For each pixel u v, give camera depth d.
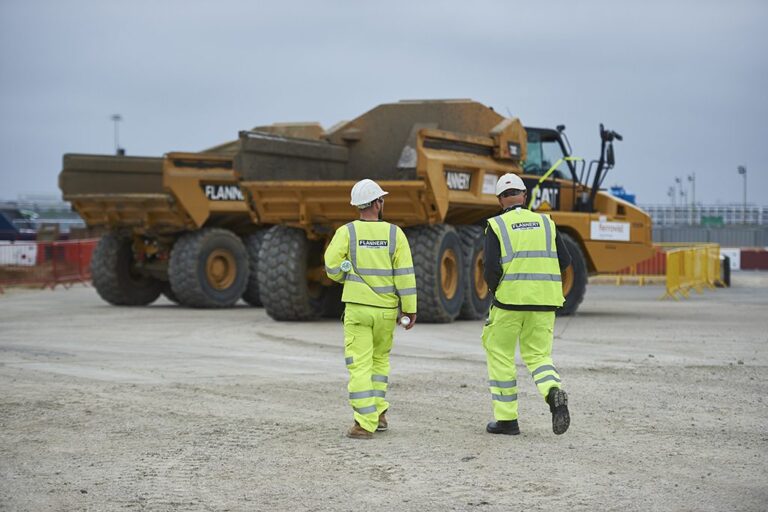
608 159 31.80
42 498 10.23
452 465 11.51
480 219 30.48
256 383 17.19
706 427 13.56
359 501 10.06
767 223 102.75
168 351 21.58
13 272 46.78
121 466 11.52
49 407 14.99
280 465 11.54
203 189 34.12
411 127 30.44
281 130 33.84
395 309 13.23
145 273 36.16
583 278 30.97
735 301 39.12
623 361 19.91
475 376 17.94
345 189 26.41
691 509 9.73
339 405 15.20
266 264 28.17
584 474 11.08
